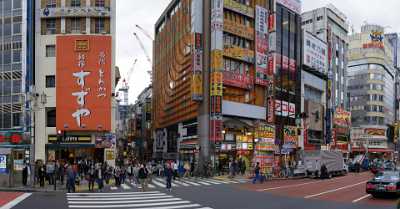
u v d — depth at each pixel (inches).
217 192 1116.5
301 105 3026.6
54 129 2014.0
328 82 3516.2
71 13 2066.9
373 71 4869.6
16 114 2014.0
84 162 1654.8
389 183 973.8
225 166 2201.0
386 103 5064.0
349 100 4552.2
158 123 3336.6
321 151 1855.3
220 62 2253.9
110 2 2096.5
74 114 2016.5
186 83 2506.2
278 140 2469.2
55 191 1132.5
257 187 1296.8
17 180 1296.8
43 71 2043.6
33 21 2055.9
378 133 4704.7
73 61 2039.9
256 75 2475.4
